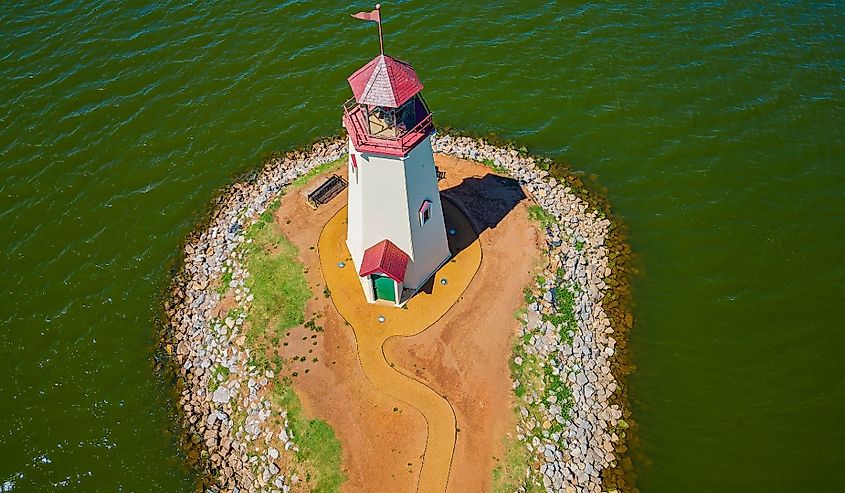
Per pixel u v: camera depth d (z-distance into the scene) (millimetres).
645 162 41438
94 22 51969
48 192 41156
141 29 51469
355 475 27469
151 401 31141
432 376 30266
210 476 28266
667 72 46781
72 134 44500
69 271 37062
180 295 35188
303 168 41500
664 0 52125
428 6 52594
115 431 30234
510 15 51688
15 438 30109
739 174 40344
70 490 28453
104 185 41562
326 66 48812
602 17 51156
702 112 44062
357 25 51438
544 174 40656
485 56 48844
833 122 42656
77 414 30906
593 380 30969
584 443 28719
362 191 29125
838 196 38688
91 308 35219
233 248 36688
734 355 32312
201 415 30219
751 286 35000
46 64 48938
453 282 33812
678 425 29844
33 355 33281
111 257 37688
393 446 28156
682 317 33812
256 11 52781
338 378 30328
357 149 26844
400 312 32594
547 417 29219
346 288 33750
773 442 29219
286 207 38250
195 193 40969
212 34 51188
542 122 44312
